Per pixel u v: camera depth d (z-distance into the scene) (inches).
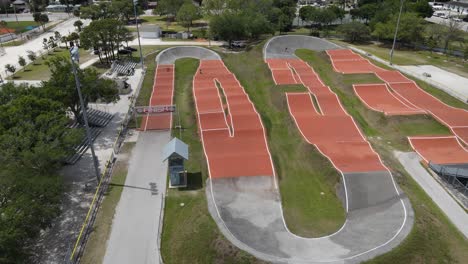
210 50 3161.9
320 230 1157.7
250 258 1002.7
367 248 1039.6
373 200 1273.4
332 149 1603.1
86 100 1808.6
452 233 1146.0
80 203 1290.6
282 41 3277.6
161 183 1406.3
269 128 1877.5
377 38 4037.9
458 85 2534.5
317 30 4461.1
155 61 2994.6
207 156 1558.8
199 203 1278.3
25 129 1300.4
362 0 5315.0
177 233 1143.6
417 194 1339.8
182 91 2401.6
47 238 1127.6
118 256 1060.5
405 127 1835.6
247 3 4148.6
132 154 1614.2
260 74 2677.2
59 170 1475.1
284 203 1301.7
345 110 2053.4
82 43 2898.6
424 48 3619.6
